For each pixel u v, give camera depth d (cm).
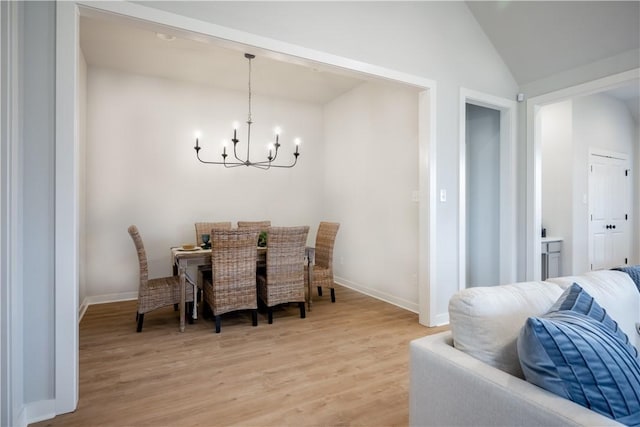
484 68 363
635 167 560
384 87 429
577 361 91
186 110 463
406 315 364
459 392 110
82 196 380
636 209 559
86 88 400
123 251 426
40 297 183
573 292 126
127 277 428
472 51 355
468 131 436
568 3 296
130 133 430
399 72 306
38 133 183
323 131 571
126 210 428
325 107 566
